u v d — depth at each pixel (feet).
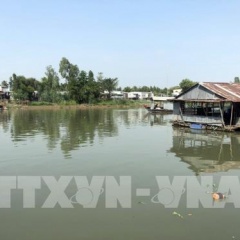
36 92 364.17
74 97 353.51
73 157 67.82
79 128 123.03
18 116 190.70
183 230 34.30
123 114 214.28
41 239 32.71
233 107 111.96
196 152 74.49
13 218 37.55
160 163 62.80
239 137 98.27
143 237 32.89
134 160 65.10
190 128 121.80
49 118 174.70
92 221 36.63
